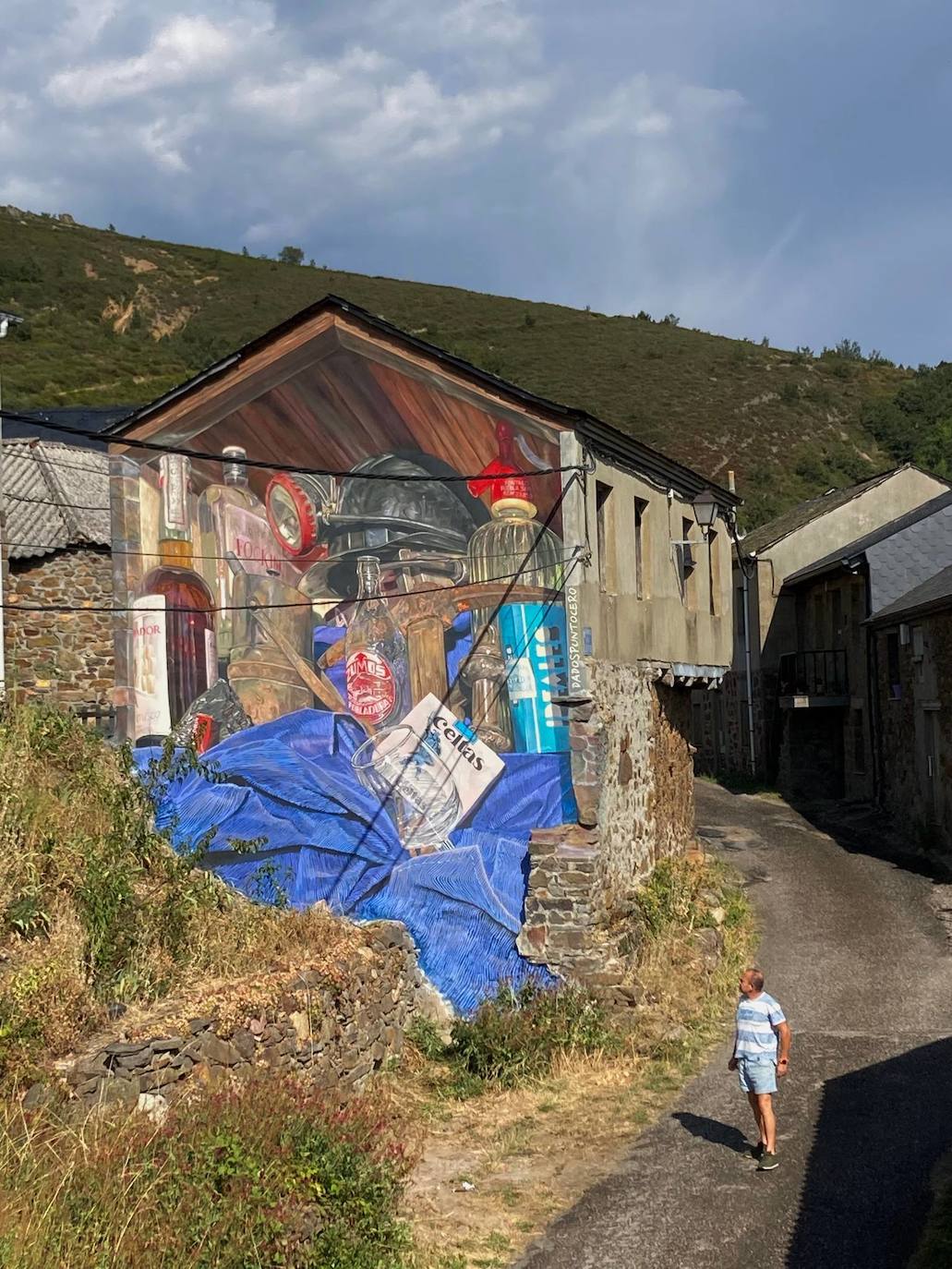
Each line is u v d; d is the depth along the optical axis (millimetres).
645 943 13523
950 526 24484
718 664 18219
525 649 12953
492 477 13070
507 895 12844
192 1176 6770
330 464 13570
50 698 16656
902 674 22969
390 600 13398
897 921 16641
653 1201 8422
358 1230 7160
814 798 27891
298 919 11742
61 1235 6039
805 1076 11000
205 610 13812
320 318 13289
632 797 14383
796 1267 7316
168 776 12875
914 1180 8516
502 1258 7617
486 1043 11586
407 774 13242
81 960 8945
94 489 18250
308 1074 9609
